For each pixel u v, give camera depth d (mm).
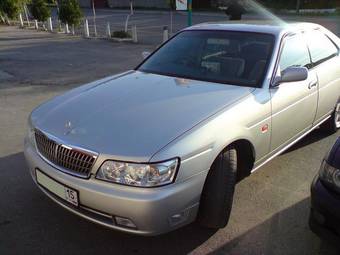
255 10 29562
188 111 3078
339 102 5230
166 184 2621
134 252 2986
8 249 3010
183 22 25172
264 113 3441
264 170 4336
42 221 3355
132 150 2646
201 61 4047
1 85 8430
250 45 3986
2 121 6000
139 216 2600
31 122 3350
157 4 40344
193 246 3057
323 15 26328
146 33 19938
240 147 3375
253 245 3076
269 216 3463
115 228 2734
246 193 3842
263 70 3713
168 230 2721
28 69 10180
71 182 2775
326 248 3047
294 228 3293
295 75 3654
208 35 4297
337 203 2543
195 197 2783
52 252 2982
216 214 3018
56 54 12797
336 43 5137
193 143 2740
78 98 3475
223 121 3014
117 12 36500
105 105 3240
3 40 16938
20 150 4871
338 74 4938
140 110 3109
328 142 5168
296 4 31094
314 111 4445
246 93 3445
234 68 3826
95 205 2701
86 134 2855
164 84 3689
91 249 3018
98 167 2678
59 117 3166
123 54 12867
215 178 2967
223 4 35469
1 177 4129
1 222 3340
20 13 25672
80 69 10188
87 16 32375
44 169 2992
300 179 4145
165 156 2615
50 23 21828
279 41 3955
